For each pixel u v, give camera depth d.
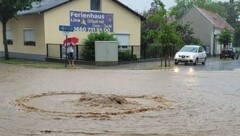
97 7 36.81
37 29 34.78
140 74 22.72
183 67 30.62
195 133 8.40
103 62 30.33
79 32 35.47
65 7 34.34
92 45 31.47
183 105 12.02
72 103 11.88
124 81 18.67
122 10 38.69
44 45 33.75
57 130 8.46
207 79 20.50
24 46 37.56
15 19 37.31
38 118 9.68
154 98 13.32
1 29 41.94
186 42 53.72
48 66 27.41
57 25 34.00
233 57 50.06
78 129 8.58
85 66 28.86
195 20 63.19
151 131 8.50
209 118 10.06
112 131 8.45
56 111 10.62
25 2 32.41
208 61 42.50
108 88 15.89
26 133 8.17
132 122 9.38
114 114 10.32
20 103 11.77
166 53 32.78
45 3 36.88
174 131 8.54
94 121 9.42
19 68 25.55
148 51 38.00
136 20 40.06
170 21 32.31
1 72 22.50
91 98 12.41
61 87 15.95
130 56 34.09
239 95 14.50
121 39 38.91
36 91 14.62
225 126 9.13
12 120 9.41
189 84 17.89
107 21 37.50
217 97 13.91
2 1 31.52
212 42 61.84
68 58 28.78
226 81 19.58
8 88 15.41
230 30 63.34
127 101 12.44
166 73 23.84
